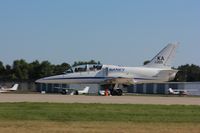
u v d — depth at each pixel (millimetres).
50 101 42375
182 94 104375
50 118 25625
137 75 70562
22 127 21281
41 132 19672
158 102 45094
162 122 24719
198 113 30297
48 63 170750
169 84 115750
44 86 118250
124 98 54312
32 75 168625
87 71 70125
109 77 69438
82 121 24531
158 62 72500
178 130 21125
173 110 32719
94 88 97125
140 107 34969
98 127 21766
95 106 34844
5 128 20828
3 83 142750
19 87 136000
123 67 70625
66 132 19812
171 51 72875
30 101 41906
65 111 29688
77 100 45469
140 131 20531
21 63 172000
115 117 26734
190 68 179625
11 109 30984
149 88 116250
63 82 70750
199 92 109875
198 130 21234
